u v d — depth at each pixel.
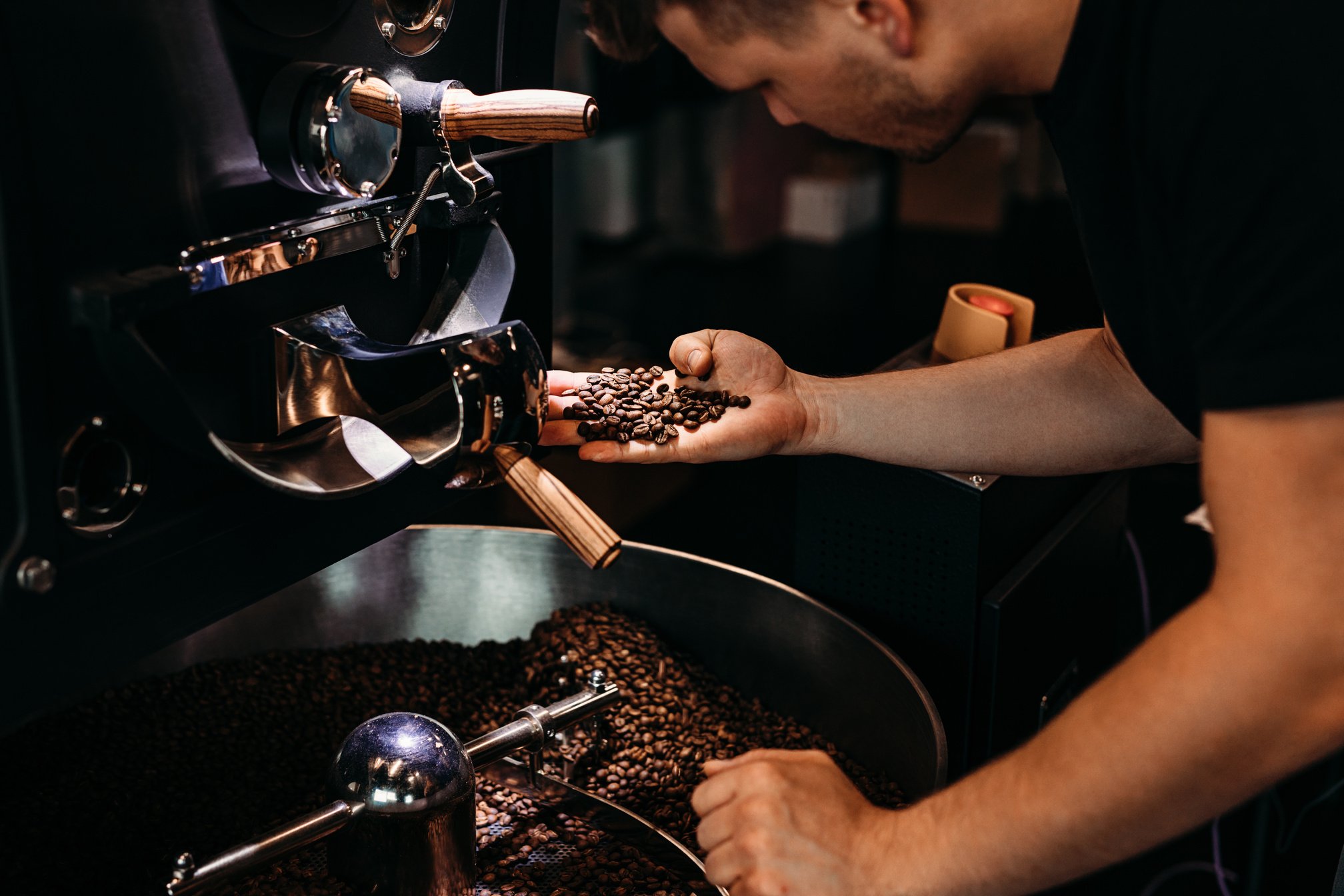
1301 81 0.71
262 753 1.29
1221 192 0.74
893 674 1.21
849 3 0.82
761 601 1.35
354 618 1.47
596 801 1.16
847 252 5.59
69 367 0.78
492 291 1.08
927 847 0.83
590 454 1.18
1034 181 6.43
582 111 0.94
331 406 0.98
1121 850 0.80
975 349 1.54
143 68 0.78
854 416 1.24
